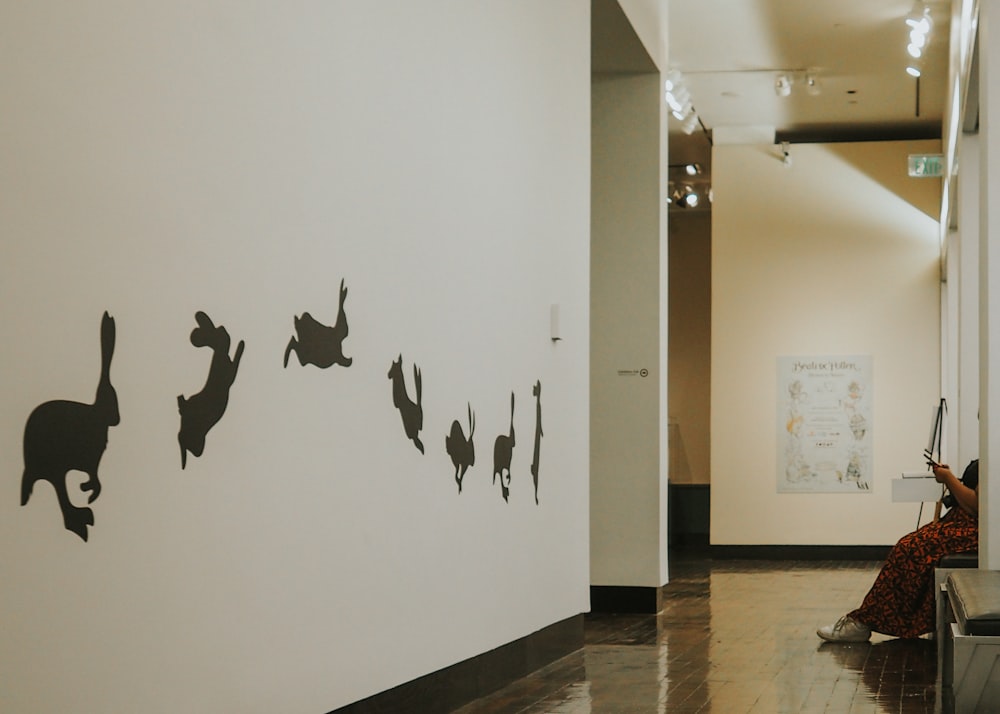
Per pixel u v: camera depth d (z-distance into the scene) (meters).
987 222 6.38
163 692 3.00
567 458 6.70
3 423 2.49
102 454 2.78
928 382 14.45
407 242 4.53
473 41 5.28
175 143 3.05
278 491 3.57
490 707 5.13
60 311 2.65
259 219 3.46
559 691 5.59
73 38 2.69
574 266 6.87
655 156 9.38
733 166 14.95
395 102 4.43
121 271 2.84
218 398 3.25
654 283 9.33
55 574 2.63
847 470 14.57
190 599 3.12
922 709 5.23
